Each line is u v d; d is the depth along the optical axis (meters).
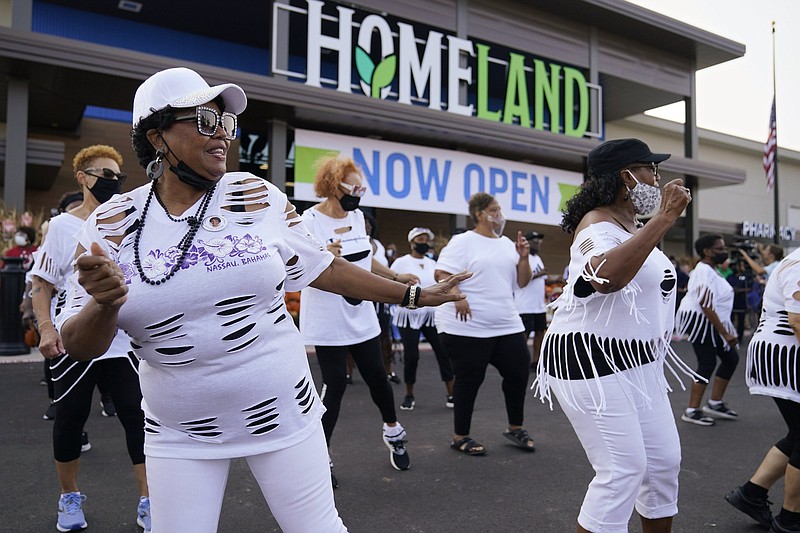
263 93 10.67
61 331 1.61
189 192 1.75
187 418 1.72
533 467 4.46
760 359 3.33
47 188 13.03
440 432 5.47
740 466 4.60
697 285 5.86
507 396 4.95
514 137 13.57
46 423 5.49
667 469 2.46
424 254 7.56
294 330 1.87
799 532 3.21
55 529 3.28
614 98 19.22
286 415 1.79
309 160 11.86
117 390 3.16
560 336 2.55
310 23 11.88
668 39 17.02
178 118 1.68
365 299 2.06
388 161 12.80
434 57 13.38
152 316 1.63
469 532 3.33
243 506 3.69
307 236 1.95
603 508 2.36
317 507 1.84
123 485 3.98
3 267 9.19
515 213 14.53
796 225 28.73
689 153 18.14
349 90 12.28
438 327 4.90
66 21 13.94
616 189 2.52
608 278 2.22
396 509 3.65
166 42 15.12
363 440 5.19
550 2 15.07
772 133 21.22
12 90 9.40
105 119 13.82
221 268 1.65
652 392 2.45
